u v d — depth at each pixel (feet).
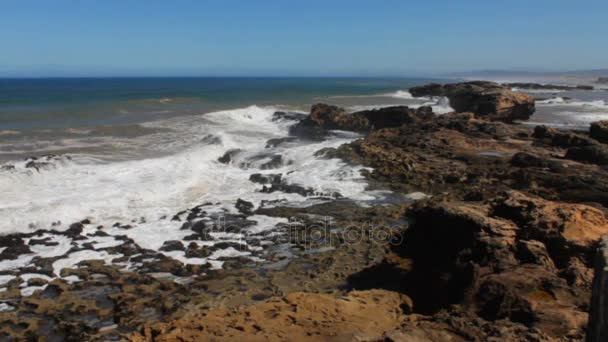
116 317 30.35
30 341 27.96
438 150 77.30
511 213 31.99
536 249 28.22
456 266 28.63
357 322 24.34
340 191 58.49
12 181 56.70
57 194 52.80
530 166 64.95
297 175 64.80
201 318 24.95
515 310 23.77
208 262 38.75
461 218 30.89
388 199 55.93
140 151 78.33
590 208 31.30
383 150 76.43
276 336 22.54
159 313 31.07
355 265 38.09
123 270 37.04
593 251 28.09
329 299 27.02
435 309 28.22
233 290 34.01
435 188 59.88
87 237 43.52
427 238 33.17
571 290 24.73
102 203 50.57
